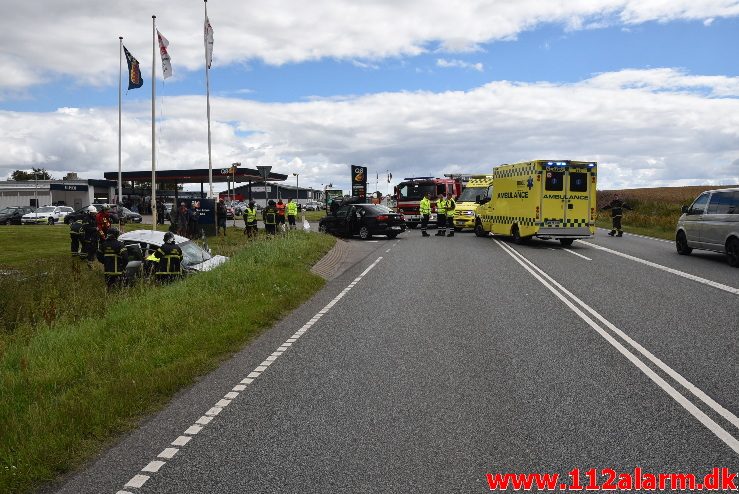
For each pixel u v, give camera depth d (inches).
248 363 301.1
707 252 830.5
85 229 741.9
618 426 207.5
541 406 228.4
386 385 258.5
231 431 208.7
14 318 472.1
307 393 249.8
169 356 306.8
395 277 616.1
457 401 235.6
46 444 192.7
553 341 332.8
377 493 162.6
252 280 530.6
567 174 891.4
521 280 574.9
